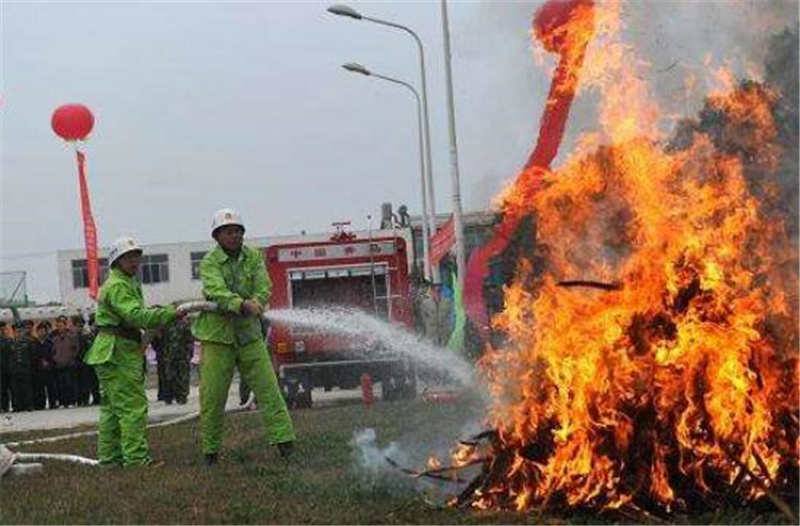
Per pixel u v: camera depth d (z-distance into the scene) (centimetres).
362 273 1997
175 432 1434
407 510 685
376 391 2142
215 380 1040
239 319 1047
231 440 1232
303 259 1995
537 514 652
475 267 1265
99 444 1098
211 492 828
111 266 1085
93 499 830
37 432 1636
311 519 678
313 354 1872
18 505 820
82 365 2394
